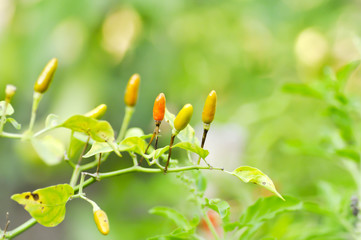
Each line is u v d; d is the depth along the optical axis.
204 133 0.64
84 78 1.53
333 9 1.86
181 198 1.00
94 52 1.55
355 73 1.58
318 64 1.83
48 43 1.50
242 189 1.09
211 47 1.90
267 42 1.94
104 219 0.62
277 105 1.56
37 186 2.18
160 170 0.65
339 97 0.84
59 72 1.53
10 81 1.55
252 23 1.93
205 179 0.75
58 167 1.82
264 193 1.03
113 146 0.62
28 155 1.71
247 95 1.85
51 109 1.53
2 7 1.56
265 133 1.46
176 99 1.79
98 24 1.53
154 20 1.56
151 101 1.62
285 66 1.91
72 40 1.52
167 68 1.64
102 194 1.88
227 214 0.68
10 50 1.54
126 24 1.57
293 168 1.31
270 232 0.87
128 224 1.16
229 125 1.44
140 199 1.28
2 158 1.77
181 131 0.66
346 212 0.81
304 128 1.51
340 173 1.21
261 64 1.93
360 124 0.88
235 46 1.92
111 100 1.58
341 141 0.90
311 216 0.99
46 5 1.51
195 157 1.30
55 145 0.66
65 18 1.49
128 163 1.64
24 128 1.65
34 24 1.52
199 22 1.88
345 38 1.79
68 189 0.63
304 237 0.79
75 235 1.52
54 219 0.64
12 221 2.36
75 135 0.68
